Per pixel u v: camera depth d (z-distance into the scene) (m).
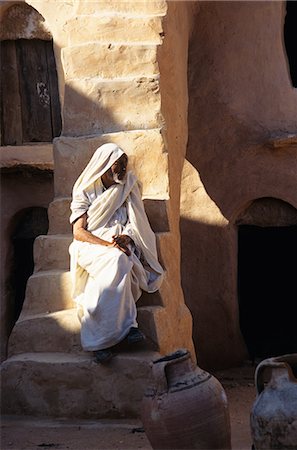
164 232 8.73
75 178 9.04
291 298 12.96
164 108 9.24
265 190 11.30
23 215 12.16
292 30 12.90
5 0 11.84
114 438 7.25
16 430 7.60
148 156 8.91
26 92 12.15
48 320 8.34
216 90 11.52
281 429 5.70
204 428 5.95
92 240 8.12
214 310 11.56
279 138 11.05
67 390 7.97
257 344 12.52
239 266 12.47
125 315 7.88
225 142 11.45
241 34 11.56
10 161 11.67
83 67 9.23
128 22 9.30
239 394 9.55
